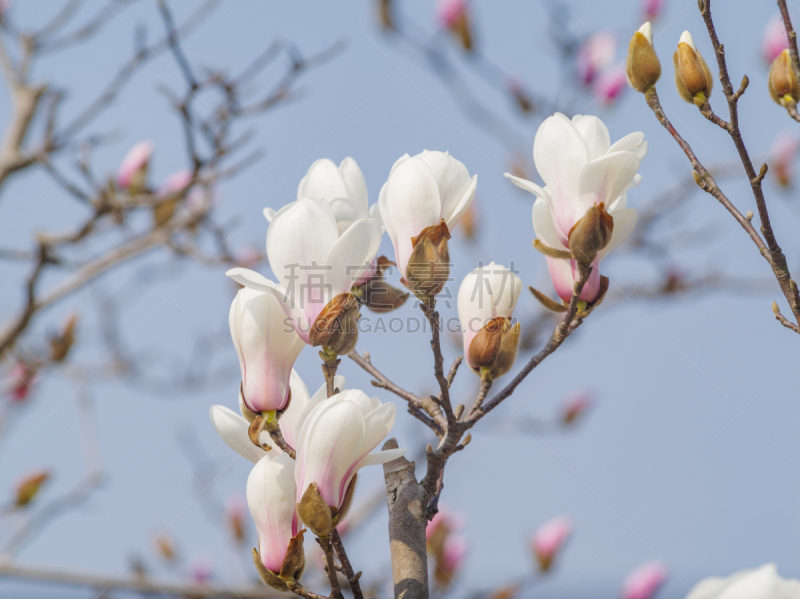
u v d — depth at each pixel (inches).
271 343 97.2
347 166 99.7
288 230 96.3
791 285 98.0
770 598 84.0
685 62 98.8
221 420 97.7
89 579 109.0
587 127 97.5
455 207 97.5
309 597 95.7
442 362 96.3
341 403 95.3
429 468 96.7
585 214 96.6
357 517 109.7
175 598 110.0
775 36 106.0
